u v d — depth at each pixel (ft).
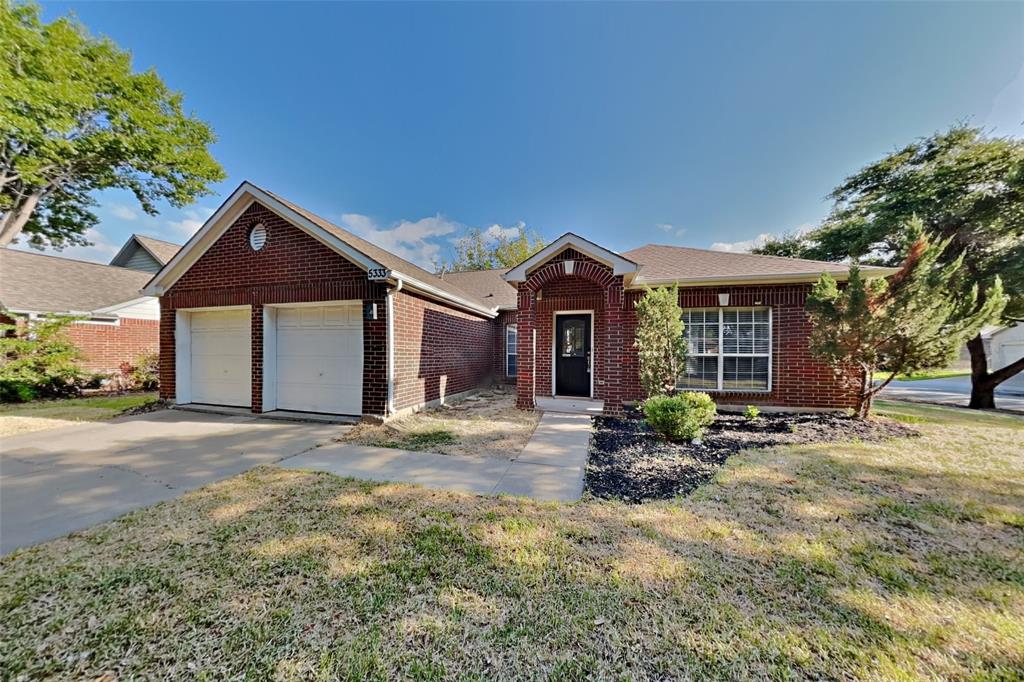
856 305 23.90
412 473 16.83
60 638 7.43
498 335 51.96
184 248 30.32
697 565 9.83
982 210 39.09
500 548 10.66
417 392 31.22
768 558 10.14
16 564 9.90
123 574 9.45
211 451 20.22
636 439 22.26
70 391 42.09
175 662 6.88
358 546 10.76
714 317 31.22
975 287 24.89
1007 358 68.95
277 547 10.70
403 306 29.04
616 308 28.48
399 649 7.18
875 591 8.80
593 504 13.57
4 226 40.27
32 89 32.01
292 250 28.66
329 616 8.04
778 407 29.58
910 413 31.45
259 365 29.17
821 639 7.38
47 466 17.76
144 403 34.60
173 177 45.62
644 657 6.98
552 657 7.00
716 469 17.11
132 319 48.98
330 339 28.99
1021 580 9.21
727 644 7.27
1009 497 13.97
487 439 22.58
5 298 39.47
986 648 7.18
